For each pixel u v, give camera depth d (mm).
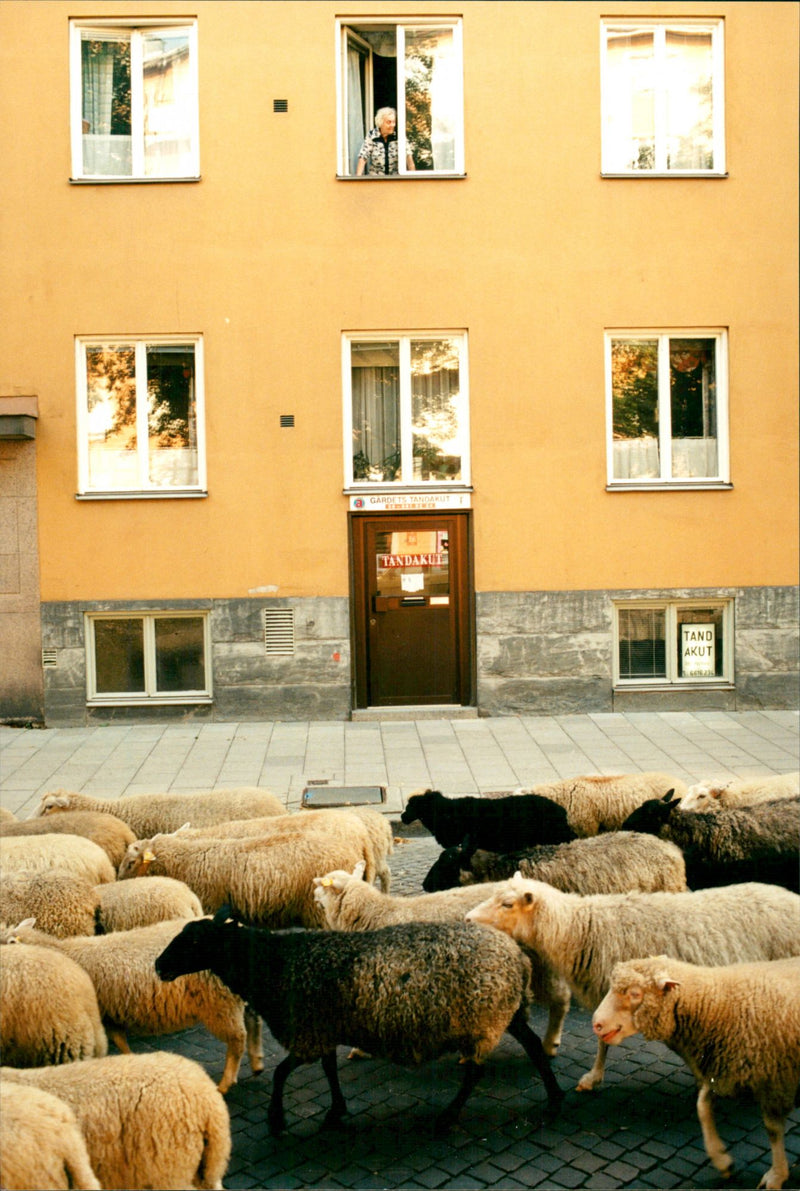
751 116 13188
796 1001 4270
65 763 11148
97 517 13023
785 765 10602
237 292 13023
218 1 12867
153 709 13133
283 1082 4828
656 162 13523
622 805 7629
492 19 13031
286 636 13180
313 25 12945
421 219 13086
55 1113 3508
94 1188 3512
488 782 10195
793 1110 4891
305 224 13031
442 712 13211
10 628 13023
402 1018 4609
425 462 13500
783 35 13148
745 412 13312
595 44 13078
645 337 13406
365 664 13375
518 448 13242
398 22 13164
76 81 13055
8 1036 4605
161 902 5797
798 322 13289
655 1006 4379
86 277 12953
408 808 7547
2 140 12812
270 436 13102
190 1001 5098
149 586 13094
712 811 6664
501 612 13289
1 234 12844
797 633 13312
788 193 13227
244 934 4918
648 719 12938
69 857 6395
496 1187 4316
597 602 13305
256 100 12953
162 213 12953
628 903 5195
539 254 13133
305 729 12703
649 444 13516
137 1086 3828
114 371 13273
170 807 7699
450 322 13148
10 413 12891
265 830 6695
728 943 5043
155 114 13266
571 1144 4621
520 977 4766
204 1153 3932
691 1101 4977
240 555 13141
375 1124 4848
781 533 13336
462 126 13141
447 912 5418
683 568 13328
